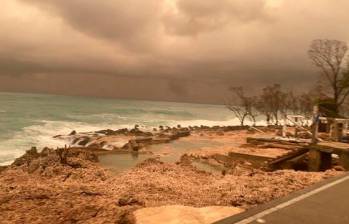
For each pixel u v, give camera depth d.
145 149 31.53
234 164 19.28
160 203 8.52
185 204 8.53
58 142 41.38
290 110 67.62
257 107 76.00
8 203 8.27
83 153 23.02
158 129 57.28
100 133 48.56
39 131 52.72
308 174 11.92
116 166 21.70
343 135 19.66
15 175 15.70
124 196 9.15
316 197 7.59
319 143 17.22
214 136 45.31
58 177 14.88
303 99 65.31
